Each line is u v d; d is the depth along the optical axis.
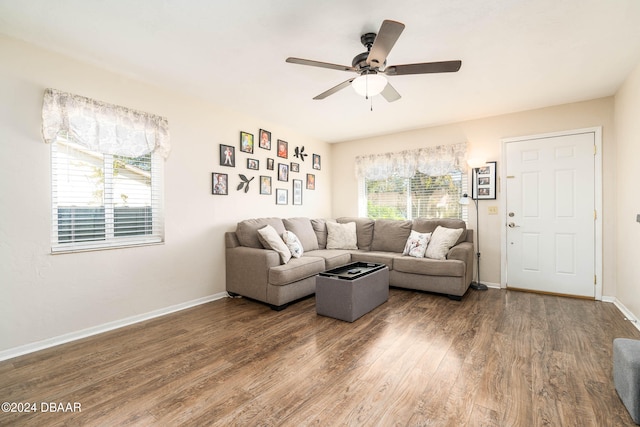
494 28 2.05
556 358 2.10
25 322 2.23
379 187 5.12
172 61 2.52
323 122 4.29
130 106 2.82
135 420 1.51
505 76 2.80
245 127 3.93
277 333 2.56
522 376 1.88
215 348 2.29
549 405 1.60
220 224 3.63
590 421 1.48
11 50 2.17
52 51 2.35
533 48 2.31
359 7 1.82
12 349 2.18
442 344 2.33
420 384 1.80
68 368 2.01
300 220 4.45
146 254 2.94
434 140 4.46
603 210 3.38
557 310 3.10
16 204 2.20
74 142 2.53
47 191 2.34
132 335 2.54
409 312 3.07
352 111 3.79
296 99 3.40
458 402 1.63
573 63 2.55
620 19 1.95
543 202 3.70
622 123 3.03
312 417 1.52
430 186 4.60
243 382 1.84
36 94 2.28
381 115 3.96
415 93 3.19
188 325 2.75
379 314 3.01
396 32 1.63
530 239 3.79
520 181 3.83
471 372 1.93
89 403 1.65
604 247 3.38
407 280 3.77
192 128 3.33
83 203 2.59
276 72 2.73
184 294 3.25
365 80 2.09
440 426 1.45
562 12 1.88
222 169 3.65
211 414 1.55
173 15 1.90
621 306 3.10
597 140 3.39
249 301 3.50
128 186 2.89
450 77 2.80
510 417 1.51
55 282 2.38
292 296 3.25
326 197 5.48
